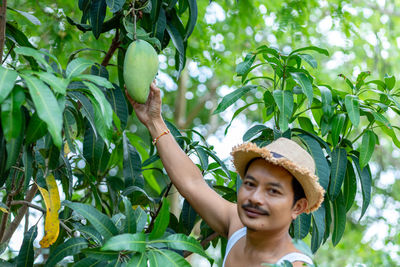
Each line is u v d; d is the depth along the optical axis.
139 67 1.78
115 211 2.35
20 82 1.54
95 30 2.09
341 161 2.10
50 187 1.86
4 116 1.33
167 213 1.57
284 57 2.12
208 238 2.27
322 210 2.10
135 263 1.48
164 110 6.64
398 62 5.52
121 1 1.89
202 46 4.57
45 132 1.46
